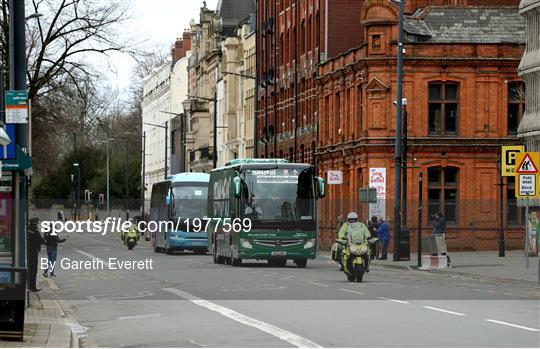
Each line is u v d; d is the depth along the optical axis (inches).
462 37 3639.3
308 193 2497.5
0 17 3262.8
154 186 4156.0
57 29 3336.6
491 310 1279.5
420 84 3528.5
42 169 4421.8
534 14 3184.1
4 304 996.6
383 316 1199.6
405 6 3939.5
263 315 1230.3
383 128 3518.7
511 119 3563.0
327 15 4212.6
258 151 5492.1
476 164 3535.9
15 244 1349.7
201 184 3572.8
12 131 1322.6
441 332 1023.6
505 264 2588.6
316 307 1332.4
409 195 3503.9
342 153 3818.9
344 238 1918.1
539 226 1925.4
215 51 6860.2
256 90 4365.2
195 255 3442.4
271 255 2476.6
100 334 1096.8
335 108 3981.3
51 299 1589.6
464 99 3535.9
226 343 959.6
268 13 5275.6
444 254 2475.4
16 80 1505.9
